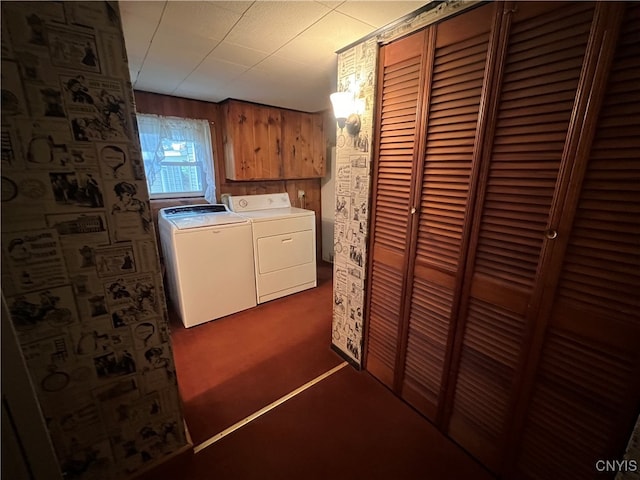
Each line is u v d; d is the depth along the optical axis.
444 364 1.44
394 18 1.32
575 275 0.95
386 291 1.70
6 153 0.81
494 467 1.29
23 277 0.89
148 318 1.16
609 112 0.83
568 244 0.95
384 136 1.53
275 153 3.27
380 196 1.62
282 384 1.87
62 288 0.96
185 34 1.46
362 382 1.88
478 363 1.29
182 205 3.01
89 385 1.08
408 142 1.42
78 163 0.92
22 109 0.81
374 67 1.48
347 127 1.69
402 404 1.70
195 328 2.50
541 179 0.99
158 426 1.27
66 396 1.04
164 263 2.91
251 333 2.43
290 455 1.41
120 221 1.03
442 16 1.18
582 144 0.88
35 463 0.69
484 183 1.14
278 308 2.86
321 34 1.47
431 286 1.44
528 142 1.01
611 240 0.87
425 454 1.41
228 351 2.20
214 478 1.31
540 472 1.13
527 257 1.06
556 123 0.93
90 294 1.02
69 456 1.09
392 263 1.62
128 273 1.08
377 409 1.67
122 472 1.23
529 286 1.07
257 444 1.46
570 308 0.97
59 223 0.92
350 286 1.92
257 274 2.86
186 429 1.49
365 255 1.75
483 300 1.23
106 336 1.08
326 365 2.04
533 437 1.14
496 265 1.17
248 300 2.83
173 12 1.25
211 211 3.00
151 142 2.70
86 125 0.91
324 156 3.76
